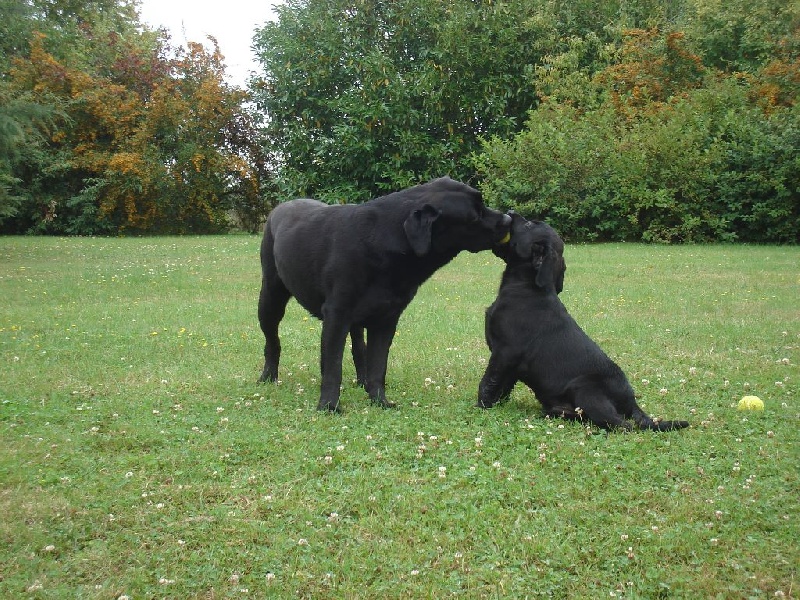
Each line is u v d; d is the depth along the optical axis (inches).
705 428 215.0
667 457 190.7
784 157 830.5
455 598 128.9
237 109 1273.4
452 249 235.1
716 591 131.6
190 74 1264.8
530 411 238.2
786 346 328.8
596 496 167.5
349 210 238.5
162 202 1221.7
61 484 171.2
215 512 157.6
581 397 220.4
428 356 315.9
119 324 386.6
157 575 134.8
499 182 894.4
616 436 206.4
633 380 272.8
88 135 1216.2
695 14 1168.2
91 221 1192.8
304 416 225.6
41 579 132.5
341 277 229.8
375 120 1045.2
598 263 653.9
